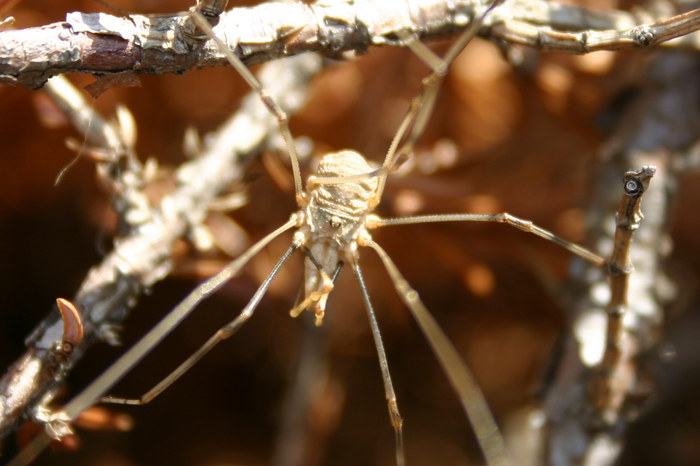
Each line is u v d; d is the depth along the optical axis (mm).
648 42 124
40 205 151
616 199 138
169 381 128
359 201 130
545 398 135
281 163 140
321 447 145
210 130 150
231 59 122
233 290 146
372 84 151
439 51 150
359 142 151
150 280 131
